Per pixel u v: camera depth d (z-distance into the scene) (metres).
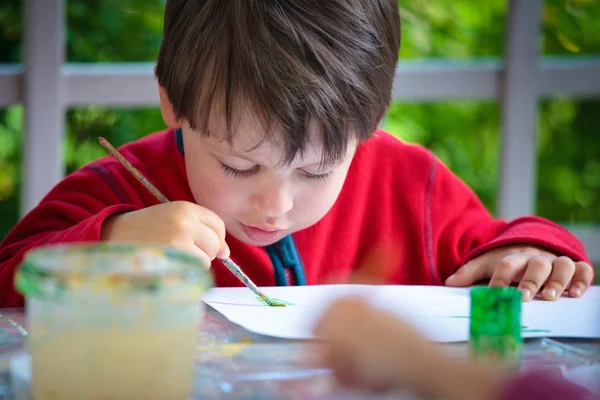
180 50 1.22
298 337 0.91
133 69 2.59
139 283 0.64
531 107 2.74
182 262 0.70
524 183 2.77
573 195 3.54
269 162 1.18
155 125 3.20
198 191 1.29
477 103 3.45
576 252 1.35
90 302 0.64
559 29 3.33
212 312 1.04
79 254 0.69
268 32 1.16
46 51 2.49
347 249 1.59
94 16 3.11
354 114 1.19
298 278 1.50
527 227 1.44
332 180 1.27
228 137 1.16
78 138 3.17
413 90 2.71
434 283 1.60
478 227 1.62
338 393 0.67
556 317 1.04
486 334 0.88
